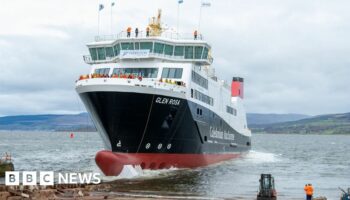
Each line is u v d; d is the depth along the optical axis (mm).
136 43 58875
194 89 59281
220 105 73938
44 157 97438
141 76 53812
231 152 83562
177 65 58219
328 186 54344
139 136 52688
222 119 75125
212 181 52375
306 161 97875
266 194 38969
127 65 59500
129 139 52688
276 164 83438
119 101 50469
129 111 50969
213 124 69062
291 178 62062
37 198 36062
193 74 59281
